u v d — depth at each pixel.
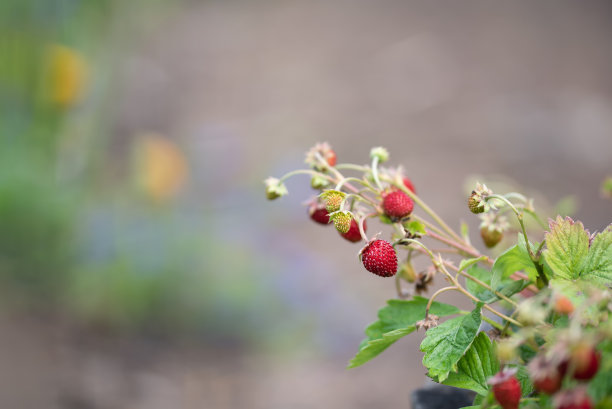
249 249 1.90
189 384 1.54
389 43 3.41
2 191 1.76
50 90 1.80
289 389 1.55
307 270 1.88
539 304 0.39
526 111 2.72
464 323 0.43
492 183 0.62
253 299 1.74
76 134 1.87
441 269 0.45
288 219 2.09
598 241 0.41
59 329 1.63
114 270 1.73
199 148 2.45
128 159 2.24
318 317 1.74
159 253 1.76
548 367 0.36
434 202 2.19
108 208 1.85
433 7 3.80
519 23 3.52
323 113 2.82
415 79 3.06
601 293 0.38
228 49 3.44
